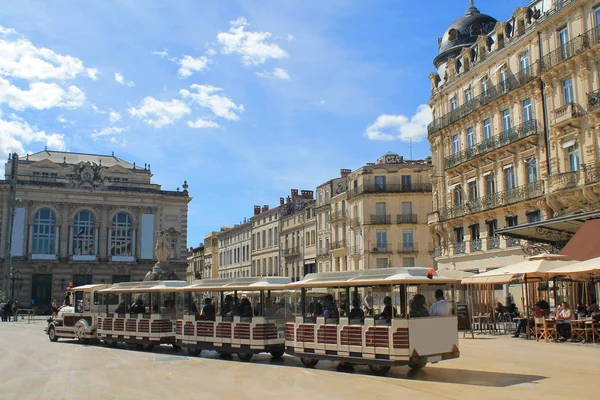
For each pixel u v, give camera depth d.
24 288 65.56
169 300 22.83
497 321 31.89
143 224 71.88
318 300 16.78
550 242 28.42
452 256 42.94
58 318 27.83
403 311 14.58
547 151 33.75
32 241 67.06
